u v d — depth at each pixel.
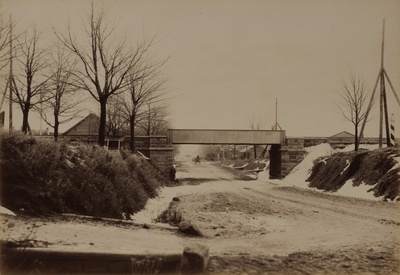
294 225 14.81
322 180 32.22
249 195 26.80
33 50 24.02
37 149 13.14
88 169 14.70
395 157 24.78
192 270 7.09
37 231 8.69
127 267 7.16
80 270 7.10
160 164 41.28
